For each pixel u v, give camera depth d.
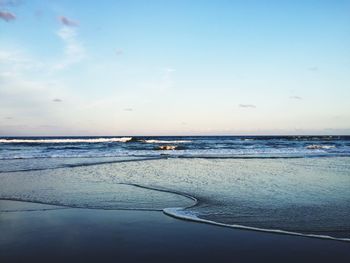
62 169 17.11
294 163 20.84
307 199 9.24
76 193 10.25
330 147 46.19
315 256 4.96
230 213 7.60
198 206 8.36
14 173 15.29
